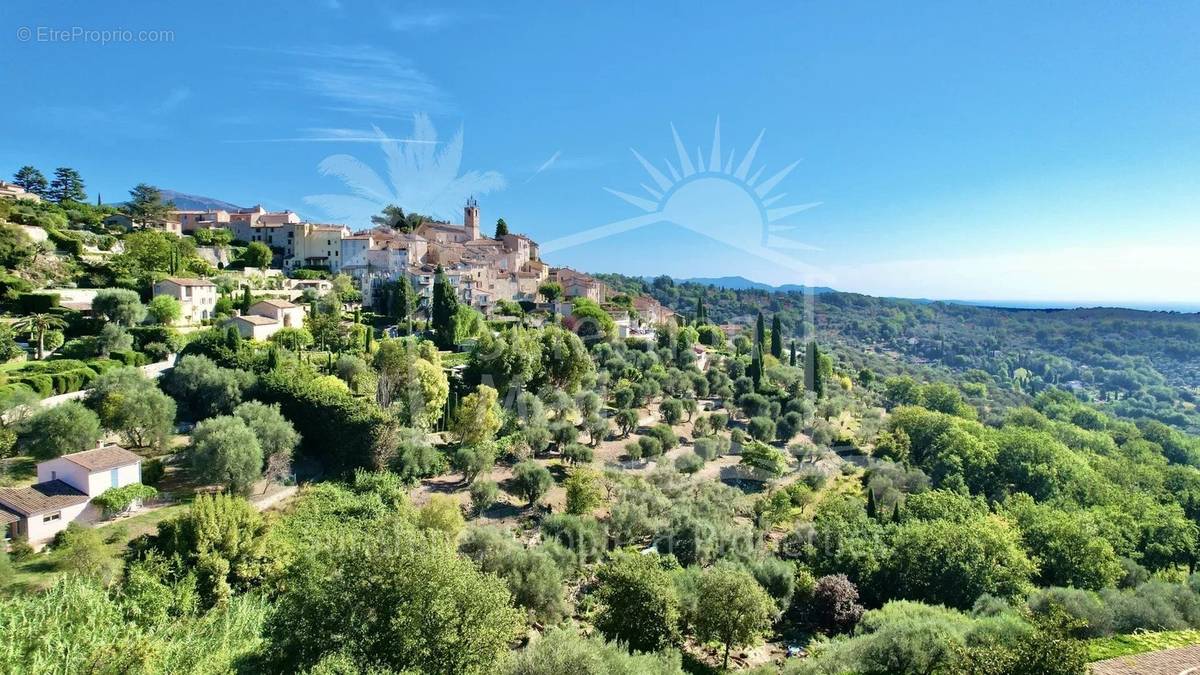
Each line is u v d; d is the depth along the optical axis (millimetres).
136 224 101812
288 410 49750
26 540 31328
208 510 30703
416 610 21094
